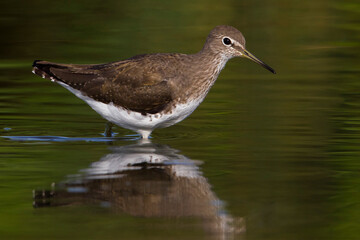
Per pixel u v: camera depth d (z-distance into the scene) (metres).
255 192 12.41
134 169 13.73
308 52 26.47
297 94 21.16
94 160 14.46
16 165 14.03
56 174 13.34
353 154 15.06
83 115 19.05
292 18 30.42
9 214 11.23
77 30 28.41
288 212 11.45
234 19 29.89
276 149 15.48
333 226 10.89
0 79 22.69
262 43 27.34
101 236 10.36
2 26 28.41
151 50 25.59
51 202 11.79
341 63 25.14
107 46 26.38
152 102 16.16
